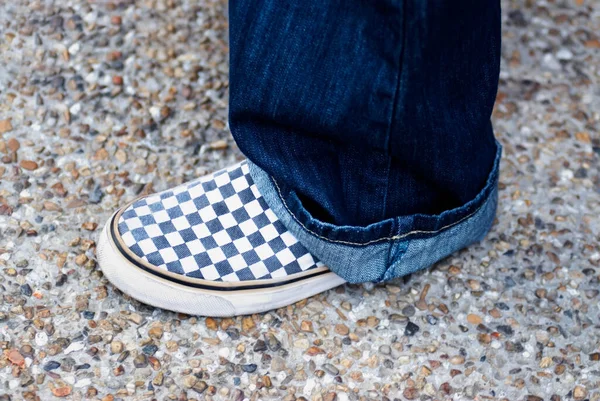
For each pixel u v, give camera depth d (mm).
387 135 977
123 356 1081
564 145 1464
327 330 1147
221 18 1610
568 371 1134
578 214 1352
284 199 1096
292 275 1136
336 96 956
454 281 1231
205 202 1160
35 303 1126
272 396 1065
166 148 1372
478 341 1158
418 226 1104
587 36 1678
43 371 1053
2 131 1346
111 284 1160
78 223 1236
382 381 1099
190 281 1103
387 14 883
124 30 1546
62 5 1563
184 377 1071
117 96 1436
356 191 1078
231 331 1131
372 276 1141
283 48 955
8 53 1471
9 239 1198
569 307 1213
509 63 1604
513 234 1311
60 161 1319
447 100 996
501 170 1410
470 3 918
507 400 1094
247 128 1037
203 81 1493
